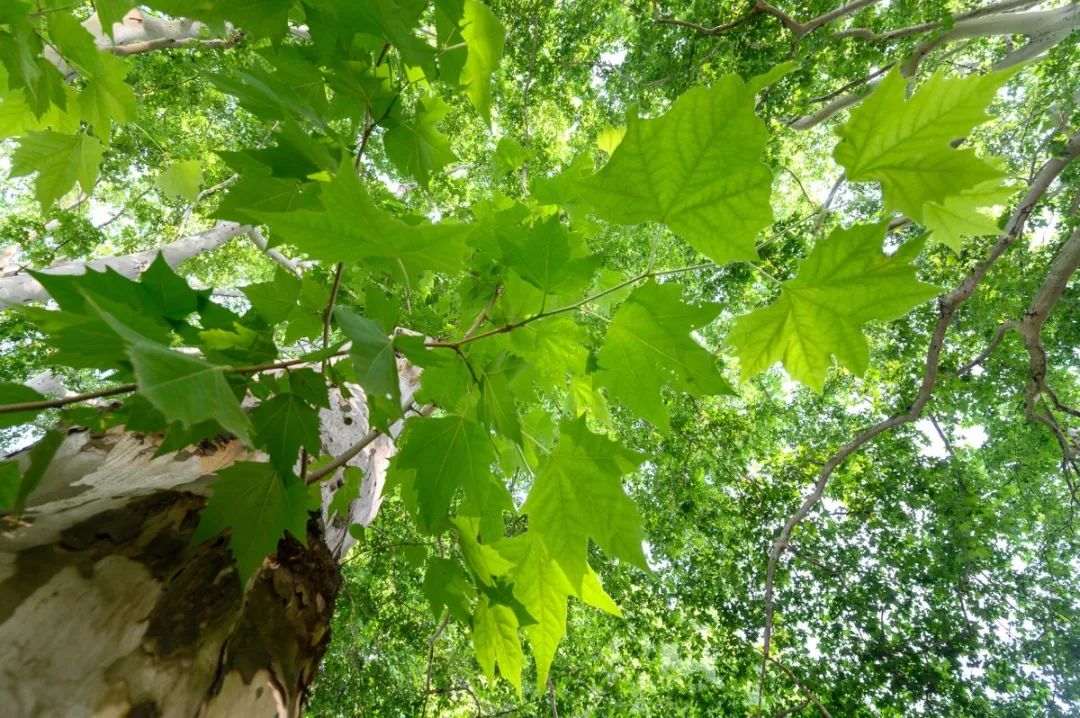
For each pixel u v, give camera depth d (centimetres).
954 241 116
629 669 767
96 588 93
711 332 974
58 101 167
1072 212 757
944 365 782
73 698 78
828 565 761
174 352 78
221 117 965
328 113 131
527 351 143
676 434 831
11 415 91
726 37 773
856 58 748
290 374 107
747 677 717
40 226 777
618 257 746
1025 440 930
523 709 690
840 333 113
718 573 782
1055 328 867
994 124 898
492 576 147
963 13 748
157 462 150
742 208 95
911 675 680
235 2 104
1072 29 706
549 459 129
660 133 91
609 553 125
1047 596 767
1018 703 688
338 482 210
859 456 826
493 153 205
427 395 136
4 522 98
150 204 963
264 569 127
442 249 86
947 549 755
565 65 868
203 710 92
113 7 162
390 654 770
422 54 108
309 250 86
